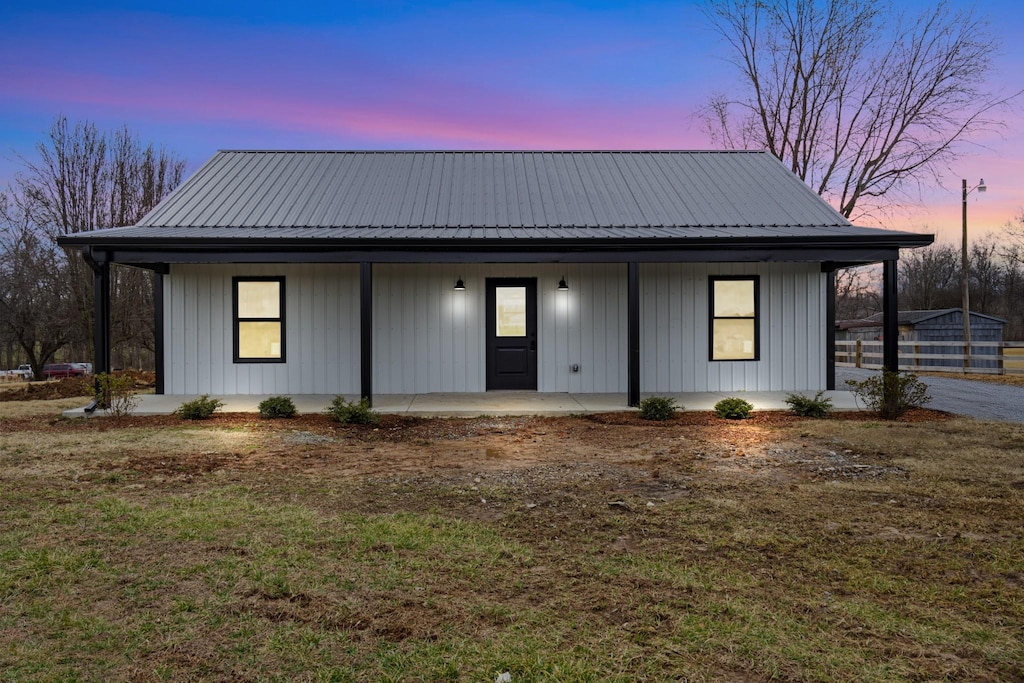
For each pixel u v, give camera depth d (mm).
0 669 2582
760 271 11773
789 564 3742
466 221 11508
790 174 13969
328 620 3023
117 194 21984
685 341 11711
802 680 2529
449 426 8688
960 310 22656
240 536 4172
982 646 2789
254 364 11461
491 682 2506
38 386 14195
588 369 11703
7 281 24234
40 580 3443
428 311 11594
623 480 5672
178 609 3127
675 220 11656
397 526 4383
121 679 2523
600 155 14977
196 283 11398
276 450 6984
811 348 11867
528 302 11672
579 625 2986
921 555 3873
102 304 9719
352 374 11531
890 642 2828
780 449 7023
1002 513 4676
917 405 10289
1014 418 9438
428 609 3150
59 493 5156
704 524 4453
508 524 4457
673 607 3174
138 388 13383
